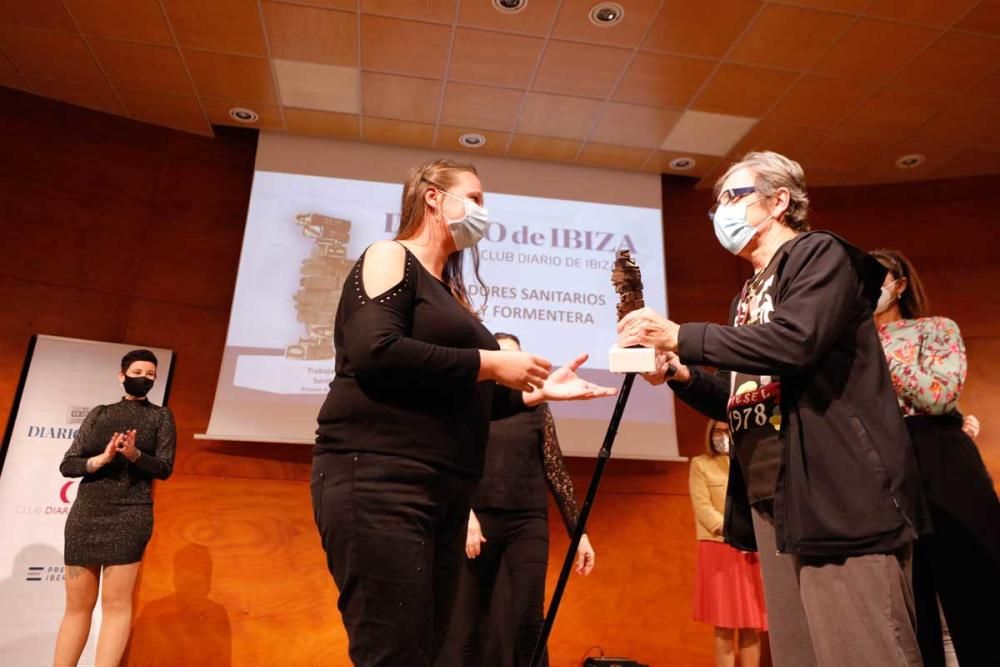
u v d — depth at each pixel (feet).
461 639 7.77
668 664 13.05
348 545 3.37
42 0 11.42
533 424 8.79
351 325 3.58
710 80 13.10
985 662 5.59
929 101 13.57
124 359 10.66
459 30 11.93
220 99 13.93
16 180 13.48
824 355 4.05
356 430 3.54
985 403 14.57
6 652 11.16
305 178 14.76
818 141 14.97
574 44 12.21
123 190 14.15
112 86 13.61
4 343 12.67
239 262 13.91
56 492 12.07
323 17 11.68
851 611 3.68
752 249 5.14
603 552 13.53
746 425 4.64
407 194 4.58
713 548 11.21
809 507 3.88
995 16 11.35
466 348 3.83
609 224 15.70
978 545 5.82
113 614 9.45
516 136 15.03
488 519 8.16
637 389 14.37
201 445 13.01
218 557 12.48
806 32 11.83
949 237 15.99
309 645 12.35
